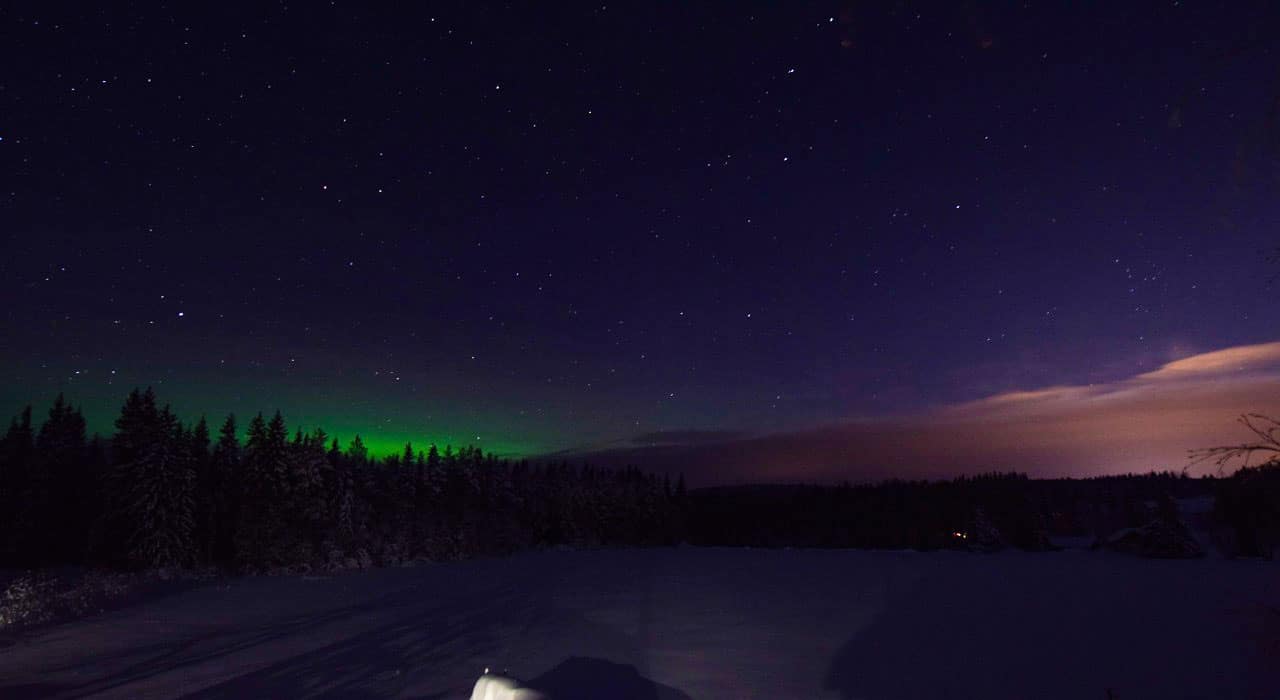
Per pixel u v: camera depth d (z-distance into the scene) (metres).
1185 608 21.25
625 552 60.47
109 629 17.36
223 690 10.30
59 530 39.41
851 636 16.44
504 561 49.38
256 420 43.25
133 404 38.12
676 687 11.16
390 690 10.23
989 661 13.73
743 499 95.69
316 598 25.67
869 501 87.06
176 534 36.78
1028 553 50.78
